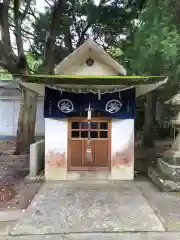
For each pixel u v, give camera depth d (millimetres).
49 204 6285
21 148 13969
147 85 8117
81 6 14555
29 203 6430
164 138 21453
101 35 15102
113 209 5973
